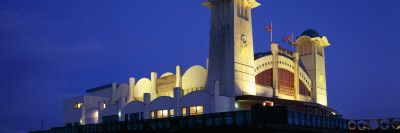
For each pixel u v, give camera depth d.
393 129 55.38
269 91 80.69
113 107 91.44
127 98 103.44
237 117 44.34
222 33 76.31
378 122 57.06
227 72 73.12
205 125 48.00
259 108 43.25
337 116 85.44
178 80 86.25
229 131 44.84
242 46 75.19
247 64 75.56
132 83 103.31
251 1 78.44
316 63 99.94
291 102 76.69
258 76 79.06
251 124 41.75
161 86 93.56
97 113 98.50
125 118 86.12
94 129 69.38
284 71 86.38
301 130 44.50
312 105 82.00
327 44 104.56
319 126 48.97
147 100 80.25
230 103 70.06
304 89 93.75
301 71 92.75
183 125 51.19
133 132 59.88
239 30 75.44
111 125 65.25
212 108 66.44
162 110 76.62
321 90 100.44
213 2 78.88
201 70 81.81
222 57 75.00
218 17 78.00
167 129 53.19
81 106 103.56
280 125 40.69
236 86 71.69
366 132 57.66
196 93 70.38
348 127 58.25
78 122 104.19
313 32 103.75
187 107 71.44
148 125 57.06
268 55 82.81
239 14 76.69
